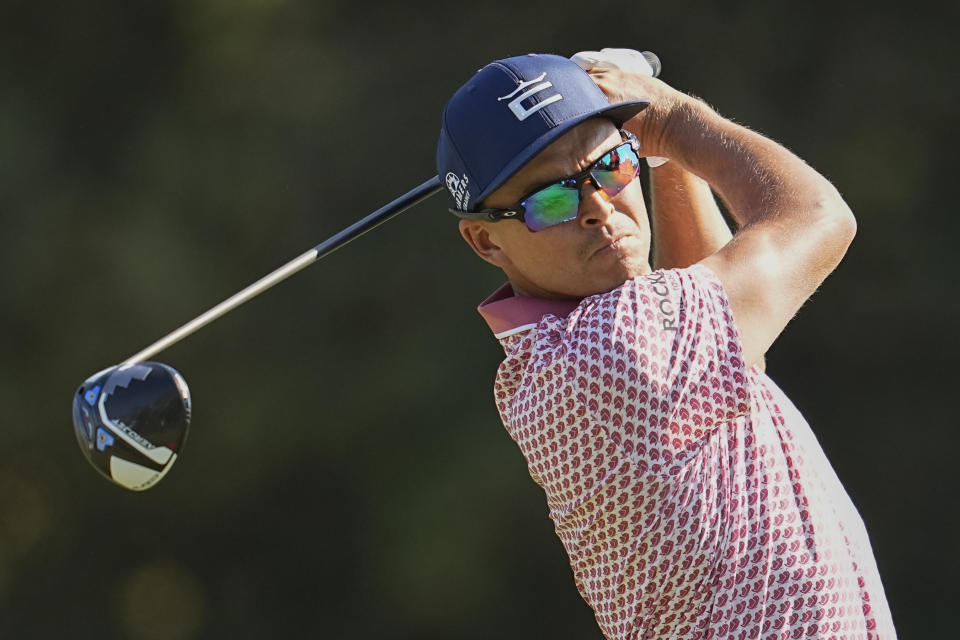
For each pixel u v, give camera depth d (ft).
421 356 153.17
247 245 155.94
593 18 157.28
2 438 156.15
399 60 158.81
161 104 159.43
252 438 156.76
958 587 155.22
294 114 157.99
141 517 162.71
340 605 161.27
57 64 159.43
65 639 163.94
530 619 156.76
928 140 155.94
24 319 152.97
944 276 155.53
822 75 156.87
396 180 156.76
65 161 157.48
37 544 162.61
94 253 153.99
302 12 159.43
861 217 156.04
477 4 159.02
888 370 157.58
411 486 154.51
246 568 163.12
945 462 156.15
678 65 156.97
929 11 156.97
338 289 155.12
